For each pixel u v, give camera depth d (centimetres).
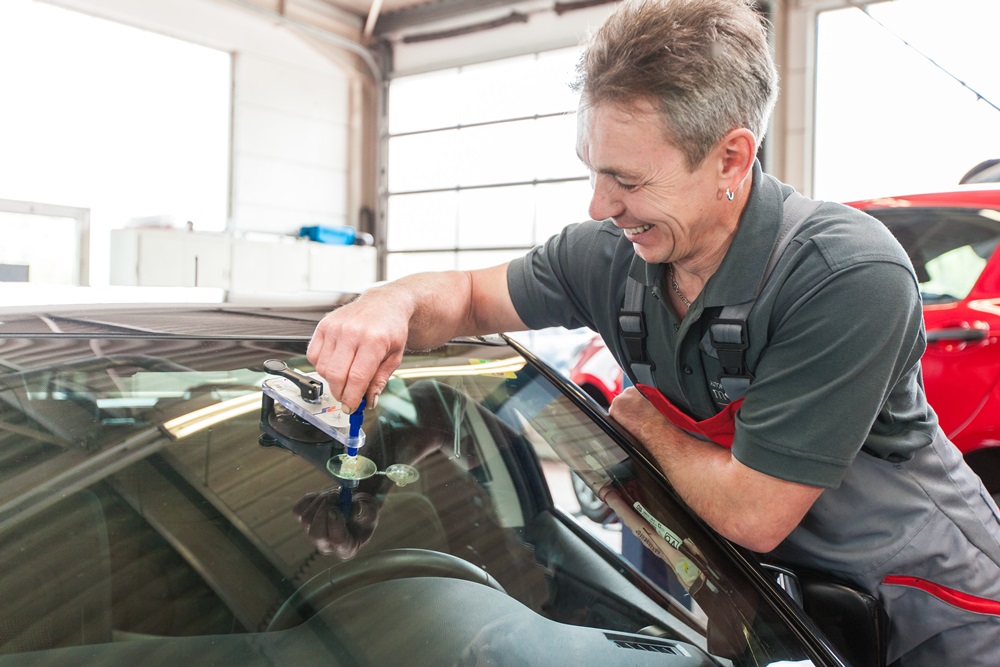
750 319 82
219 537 62
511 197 841
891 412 88
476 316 107
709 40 71
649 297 93
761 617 75
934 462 93
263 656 56
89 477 63
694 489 89
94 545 59
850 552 92
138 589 57
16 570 55
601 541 79
